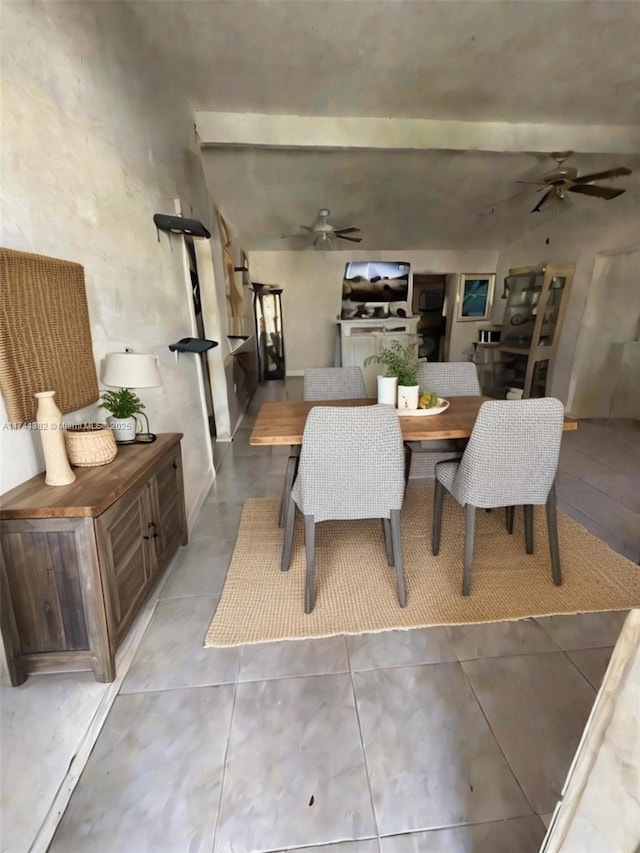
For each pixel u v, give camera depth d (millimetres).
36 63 1429
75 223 1670
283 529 2650
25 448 1413
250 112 3926
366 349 7555
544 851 780
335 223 6625
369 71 3205
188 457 2930
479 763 1266
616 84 3441
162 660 1653
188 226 2723
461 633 1773
